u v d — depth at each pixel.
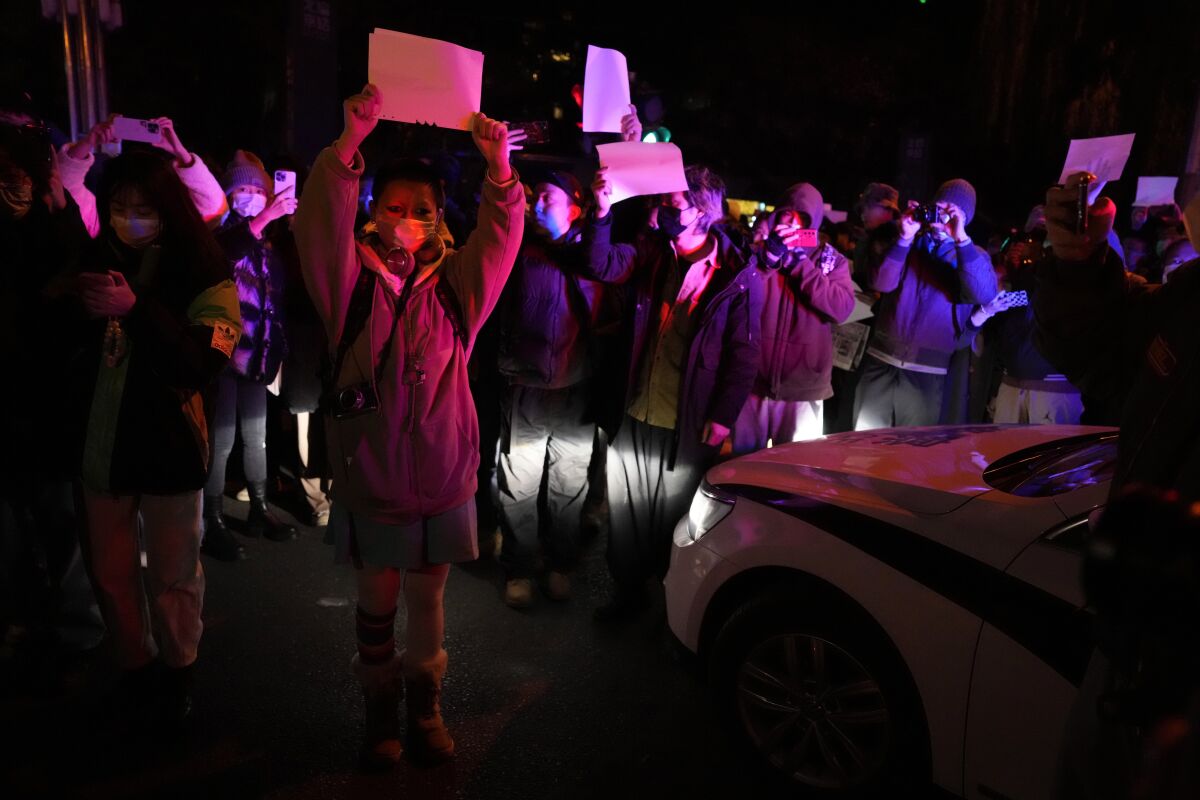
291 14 8.85
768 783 2.79
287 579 4.19
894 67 14.02
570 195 3.74
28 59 10.74
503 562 4.05
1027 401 4.80
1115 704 1.14
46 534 3.08
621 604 3.88
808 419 4.02
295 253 4.63
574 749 2.97
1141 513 0.88
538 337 3.76
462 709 3.19
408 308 2.51
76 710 3.06
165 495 2.70
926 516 2.47
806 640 2.66
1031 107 12.03
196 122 11.69
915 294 4.72
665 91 15.16
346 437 2.53
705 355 3.48
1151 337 1.59
